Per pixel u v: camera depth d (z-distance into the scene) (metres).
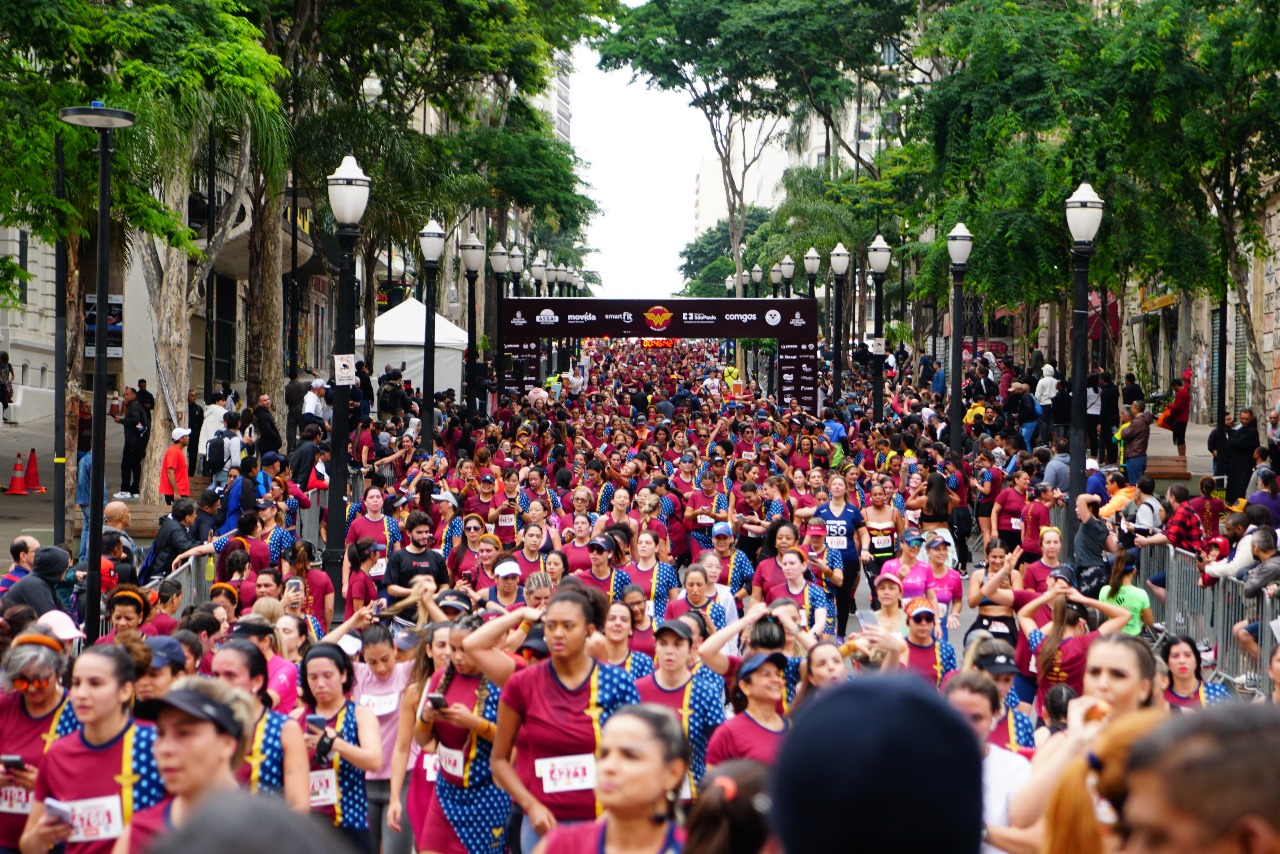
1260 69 23.31
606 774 5.12
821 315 76.06
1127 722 3.51
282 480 19.09
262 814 1.97
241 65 22.75
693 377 75.00
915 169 34.22
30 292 40.59
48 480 30.28
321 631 13.08
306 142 33.75
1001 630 12.18
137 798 6.59
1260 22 22.67
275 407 32.12
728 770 4.70
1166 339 49.59
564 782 7.41
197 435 28.94
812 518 16.08
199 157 31.80
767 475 23.11
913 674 2.60
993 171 28.05
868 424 31.67
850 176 63.22
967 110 28.14
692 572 11.66
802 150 64.69
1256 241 27.41
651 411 39.69
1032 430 33.81
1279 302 36.91
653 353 106.75
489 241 53.62
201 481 25.34
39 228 21.20
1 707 7.45
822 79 51.94
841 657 8.30
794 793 2.25
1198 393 44.91
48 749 6.71
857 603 20.45
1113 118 25.64
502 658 7.90
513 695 7.50
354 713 7.97
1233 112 24.94
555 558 13.09
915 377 55.59
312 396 30.11
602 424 32.75
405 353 44.44
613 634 9.23
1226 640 14.65
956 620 13.27
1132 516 21.05
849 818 2.20
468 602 10.08
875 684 2.31
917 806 2.19
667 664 8.26
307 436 21.83
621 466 21.92
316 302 63.47
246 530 14.91
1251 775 2.30
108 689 6.52
